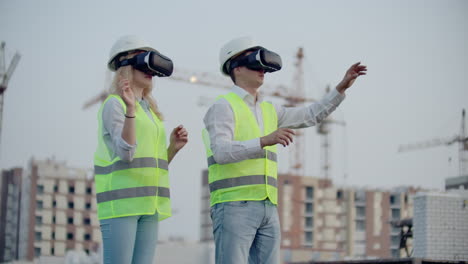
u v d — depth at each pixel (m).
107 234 4.02
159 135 4.20
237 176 4.25
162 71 4.17
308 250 48.22
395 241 67.56
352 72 4.63
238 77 4.49
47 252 55.72
